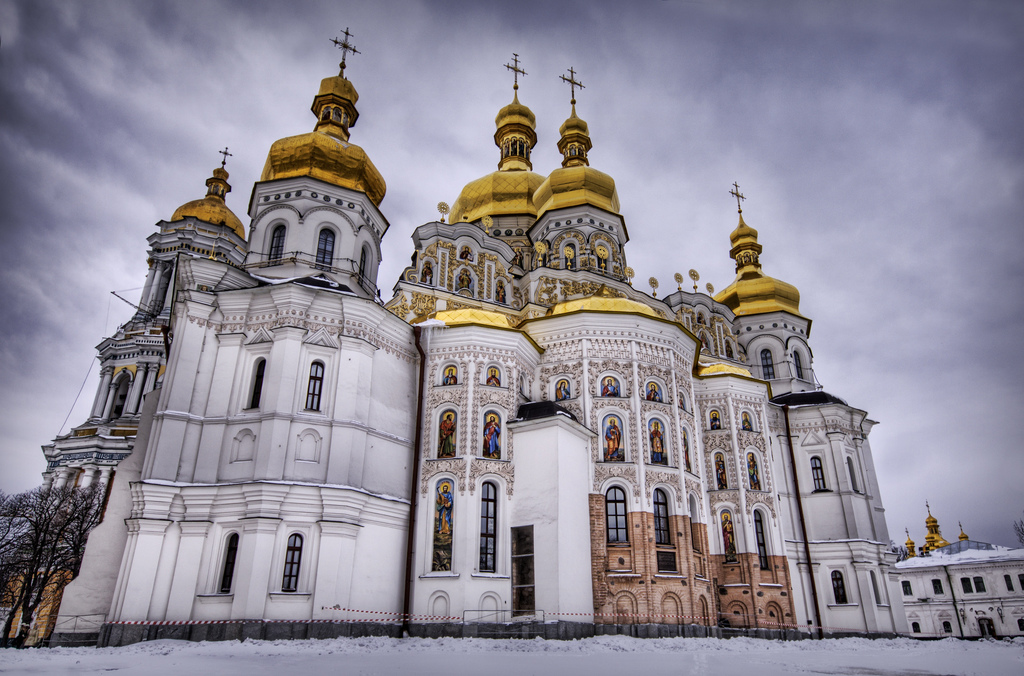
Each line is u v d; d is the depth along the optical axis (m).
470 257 50.44
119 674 17.11
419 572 35.03
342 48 57.25
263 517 30.86
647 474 38.97
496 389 38.91
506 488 36.94
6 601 45.97
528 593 34.72
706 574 40.34
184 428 33.50
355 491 32.91
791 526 51.00
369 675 16.92
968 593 81.94
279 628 29.45
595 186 56.59
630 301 43.84
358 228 47.47
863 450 56.56
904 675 18.33
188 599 30.67
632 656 25.09
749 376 48.34
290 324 35.34
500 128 73.94
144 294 70.69
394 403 37.91
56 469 58.81
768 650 31.48
